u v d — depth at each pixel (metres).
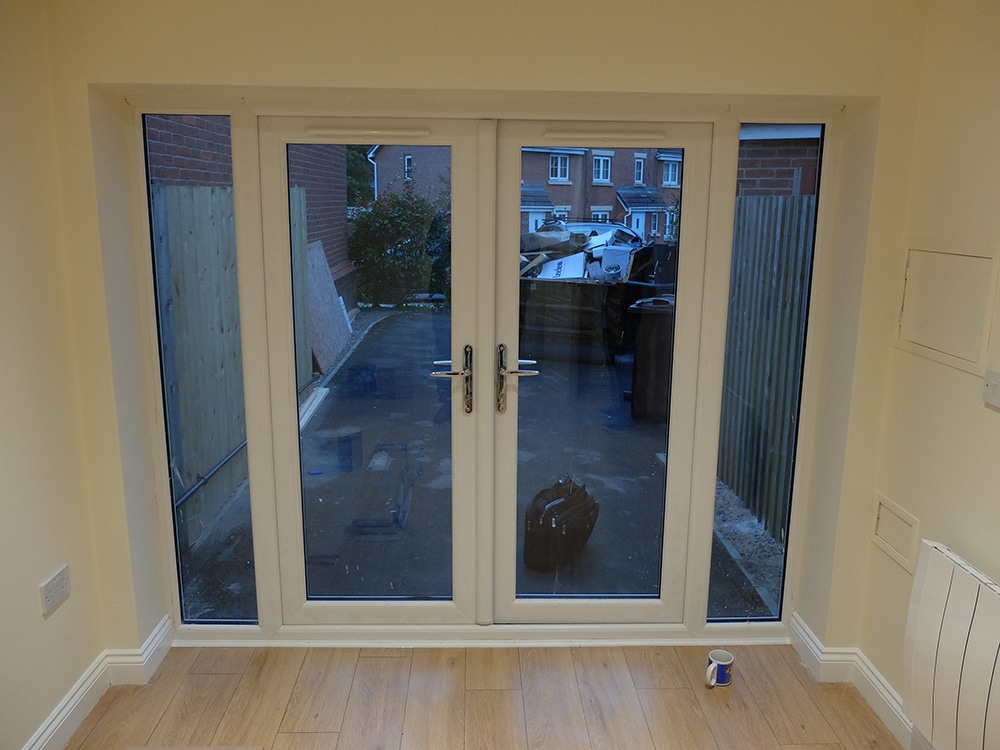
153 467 2.65
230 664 2.71
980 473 1.97
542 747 2.32
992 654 1.77
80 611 2.41
